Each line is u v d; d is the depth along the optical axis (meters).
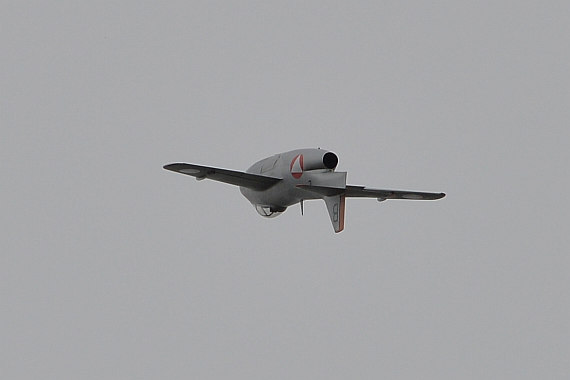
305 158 68.81
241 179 70.31
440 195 69.31
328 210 66.94
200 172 66.81
